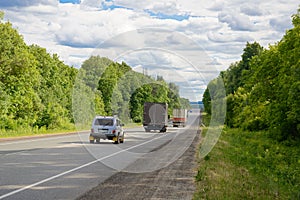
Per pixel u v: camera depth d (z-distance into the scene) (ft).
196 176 45.27
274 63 127.34
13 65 163.22
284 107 118.11
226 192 35.94
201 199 33.12
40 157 64.34
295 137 121.70
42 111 188.65
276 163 76.23
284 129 122.21
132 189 37.42
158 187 38.81
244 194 35.65
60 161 59.41
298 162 80.48
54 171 48.93
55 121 191.62
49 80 212.02
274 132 127.24
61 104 212.02
